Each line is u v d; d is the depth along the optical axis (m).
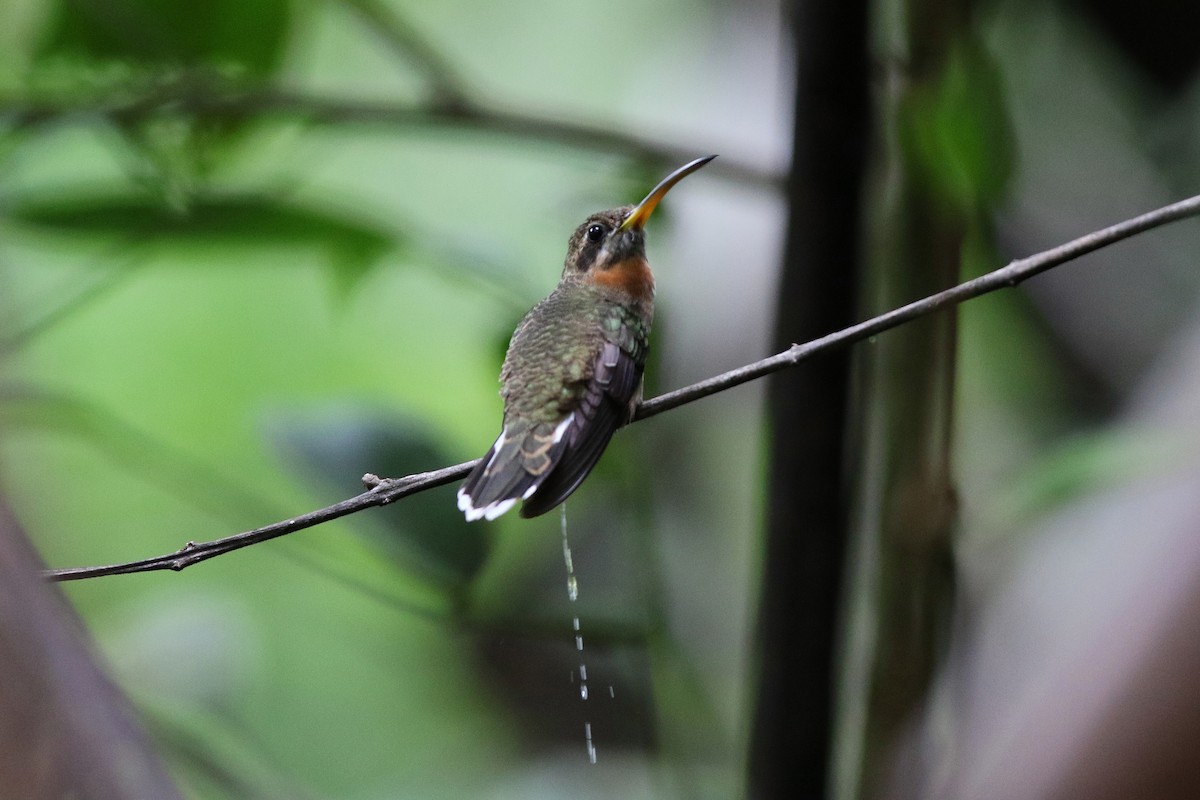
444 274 7.42
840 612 5.80
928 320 5.98
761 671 5.91
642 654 6.82
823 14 5.52
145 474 11.00
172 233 7.18
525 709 10.99
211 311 11.46
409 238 7.19
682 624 10.26
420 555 6.46
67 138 8.18
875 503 6.39
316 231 7.12
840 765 6.40
